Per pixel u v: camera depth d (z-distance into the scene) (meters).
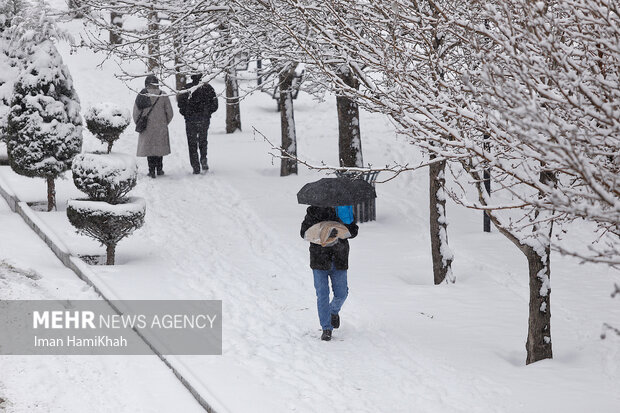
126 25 66.81
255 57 27.72
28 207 29.00
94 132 30.47
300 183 35.56
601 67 13.13
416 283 24.44
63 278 23.06
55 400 15.84
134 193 33.53
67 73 29.81
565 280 24.20
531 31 12.78
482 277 24.30
